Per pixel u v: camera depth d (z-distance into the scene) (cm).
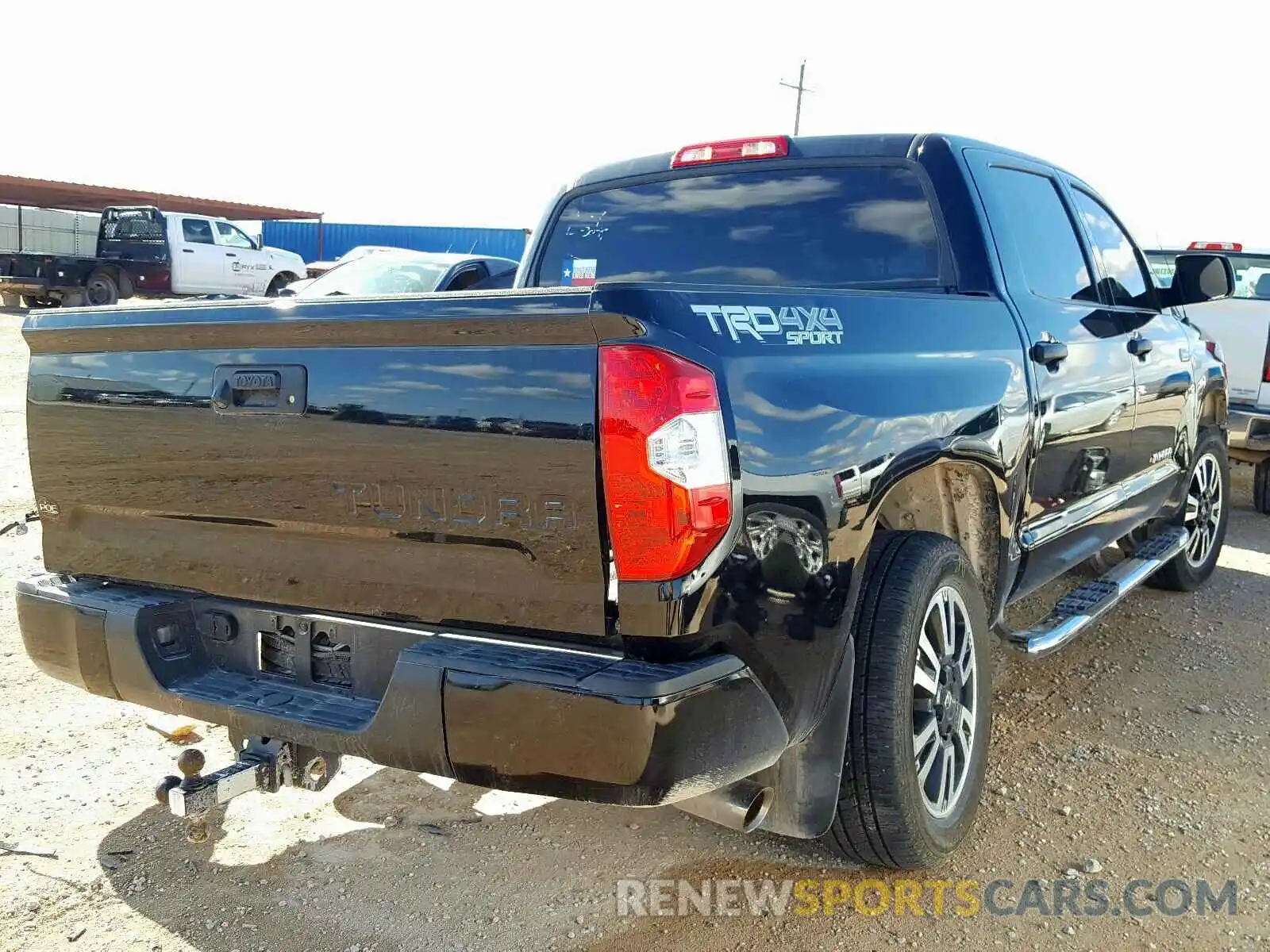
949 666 301
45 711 394
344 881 292
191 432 265
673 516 209
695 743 213
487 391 222
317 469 247
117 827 317
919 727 286
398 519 237
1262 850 315
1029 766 367
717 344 223
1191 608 555
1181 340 499
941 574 289
